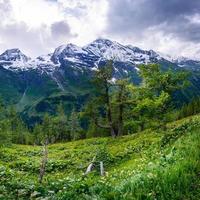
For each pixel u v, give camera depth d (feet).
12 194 52.90
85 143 246.68
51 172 128.57
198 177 43.47
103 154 128.88
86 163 132.36
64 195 45.60
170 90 162.30
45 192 50.62
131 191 40.96
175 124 171.12
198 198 39.65
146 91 166.61
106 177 59.36
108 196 41.29
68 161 138.31
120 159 124.77
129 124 225.97
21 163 136.77
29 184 57.36
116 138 221.25
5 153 177.99
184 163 46.32
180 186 41.52
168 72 163.02
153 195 39.88
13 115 427.33
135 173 53.26
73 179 56.54
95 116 248.32
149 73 164.35
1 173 83.51
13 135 407.03
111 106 244.83
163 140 106.52
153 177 43.39
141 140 153.58
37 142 419.33
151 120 161.79
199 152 50.70
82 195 44.11
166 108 160.35
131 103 236.84
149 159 77.05
